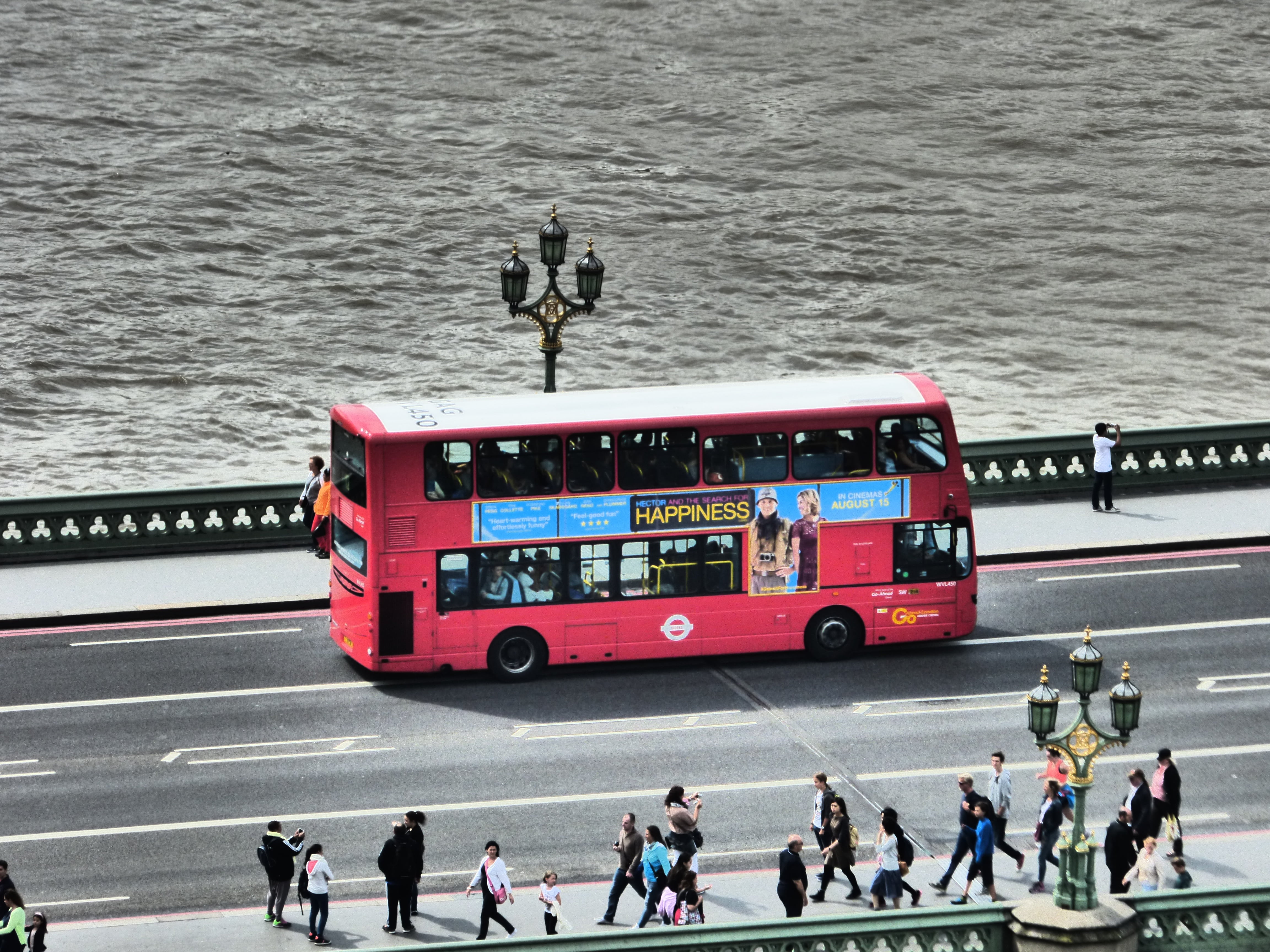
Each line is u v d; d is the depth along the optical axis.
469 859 78.25
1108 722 90.50
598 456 94.69
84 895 75.06
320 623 104.44
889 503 97.88
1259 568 111.38
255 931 72.38
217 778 85.19
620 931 67.69
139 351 194.25
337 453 96.50
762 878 76.62
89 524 113.06
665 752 88.00
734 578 97.12
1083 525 117.88
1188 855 77.62
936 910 64.25
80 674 96.75
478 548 94.31
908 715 91.94
